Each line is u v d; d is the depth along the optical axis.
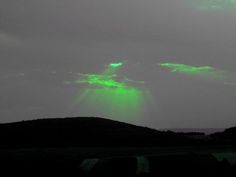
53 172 31.62
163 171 33.09
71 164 32.88
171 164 34.34
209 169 34.44
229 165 35.47
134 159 34.38
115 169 32.50
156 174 32.50
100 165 32.69
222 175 33.69
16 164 32.72
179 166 34.25
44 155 35.56
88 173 31.58
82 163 32.97
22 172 31.50
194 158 35.94
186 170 33.75
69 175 31.28
